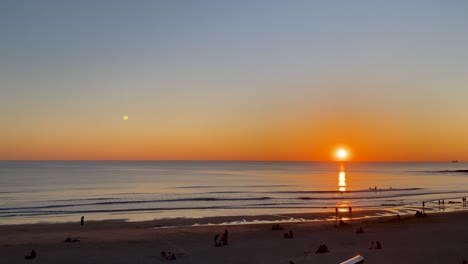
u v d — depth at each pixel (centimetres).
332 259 2395
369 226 3866
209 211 5403
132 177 14375
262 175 17225
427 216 4584
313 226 3931
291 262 2272
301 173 19912
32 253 2564
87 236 3375
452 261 2362
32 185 10256
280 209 5653
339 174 19212
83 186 10125
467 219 4328
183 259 2542
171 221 4400
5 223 4328
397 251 2611
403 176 17800
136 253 2709
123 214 5109
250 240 3184
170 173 18088
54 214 5128
